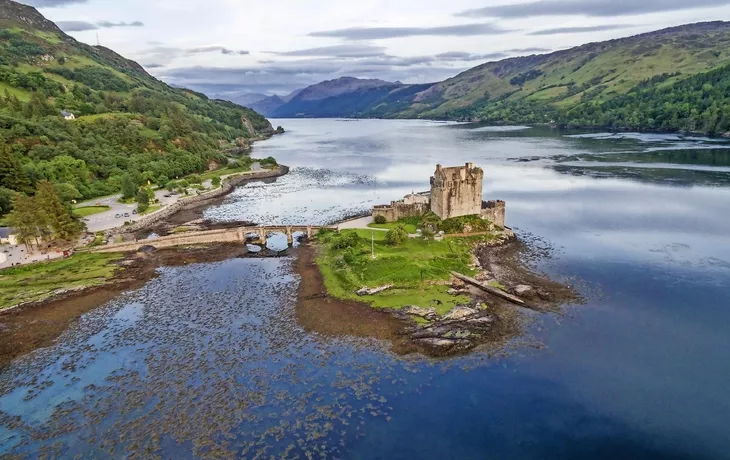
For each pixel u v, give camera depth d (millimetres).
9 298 94062
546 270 102688
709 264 103250
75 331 81500
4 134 179375
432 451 52906
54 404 62031
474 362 68938
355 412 58938
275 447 53344
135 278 104688
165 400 62000
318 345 74562
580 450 52844
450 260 105562
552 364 68188
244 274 106312
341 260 108000
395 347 73312
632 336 75375
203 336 78562
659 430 55625
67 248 122000
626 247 115688
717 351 70875
